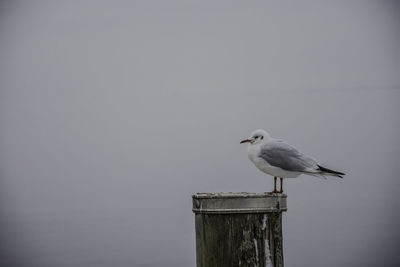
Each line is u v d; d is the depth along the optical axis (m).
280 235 4.95
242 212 4.86
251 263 4.85
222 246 4.87
